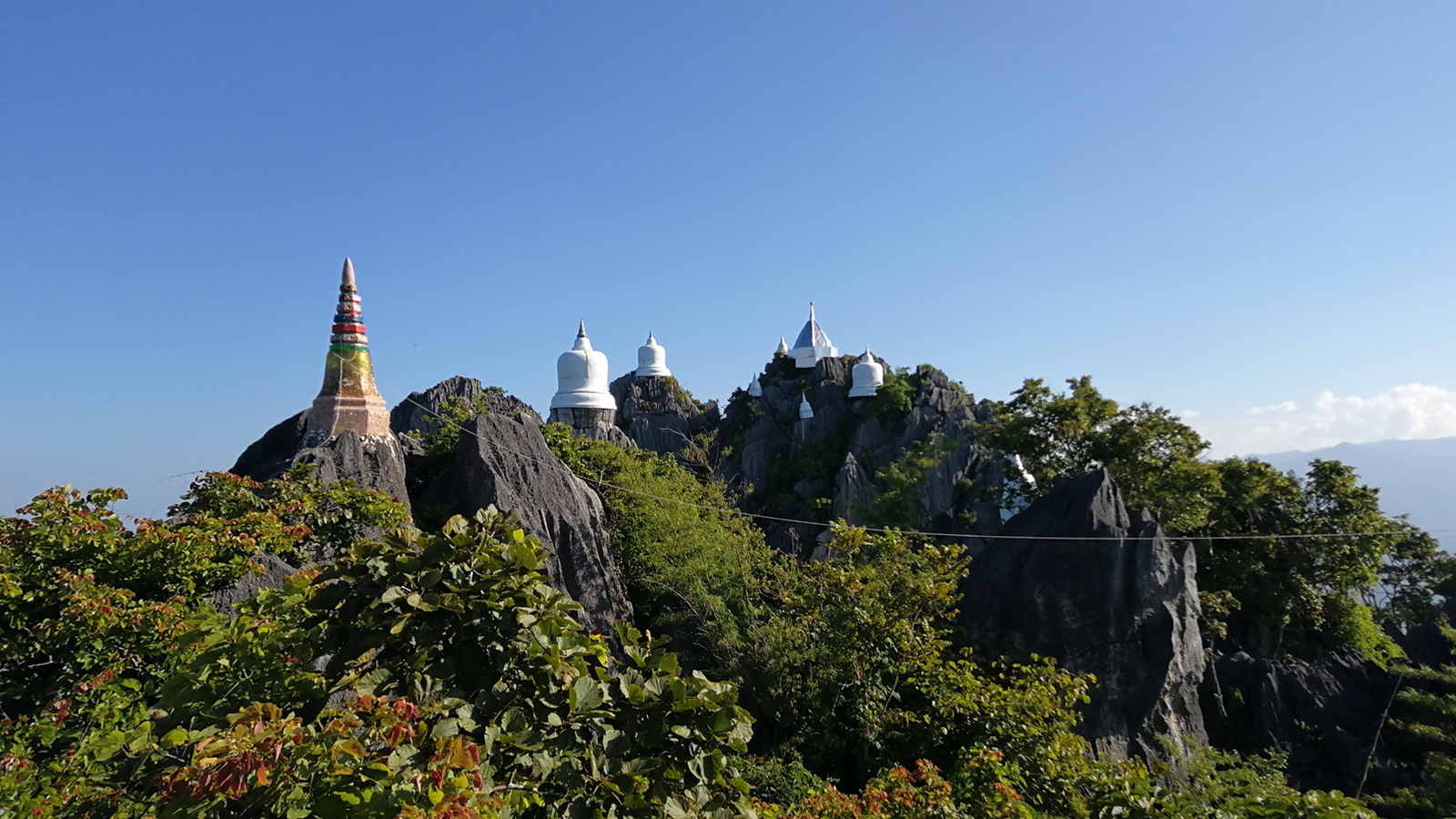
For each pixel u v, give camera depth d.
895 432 91.81
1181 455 41.03
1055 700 18.89
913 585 21.83
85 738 9.73
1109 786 13.81
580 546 24.11
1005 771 15.79
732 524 30.88
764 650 22.94
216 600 13.25
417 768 5.62
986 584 27.69
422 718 6.23
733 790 7.54
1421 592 46.66
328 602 7.09
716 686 7.50
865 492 82.31
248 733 5.20
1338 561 41.09
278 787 5.16
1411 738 29.53
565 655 7.23
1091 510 27.72
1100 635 25.88
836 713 21.14
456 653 6.93
